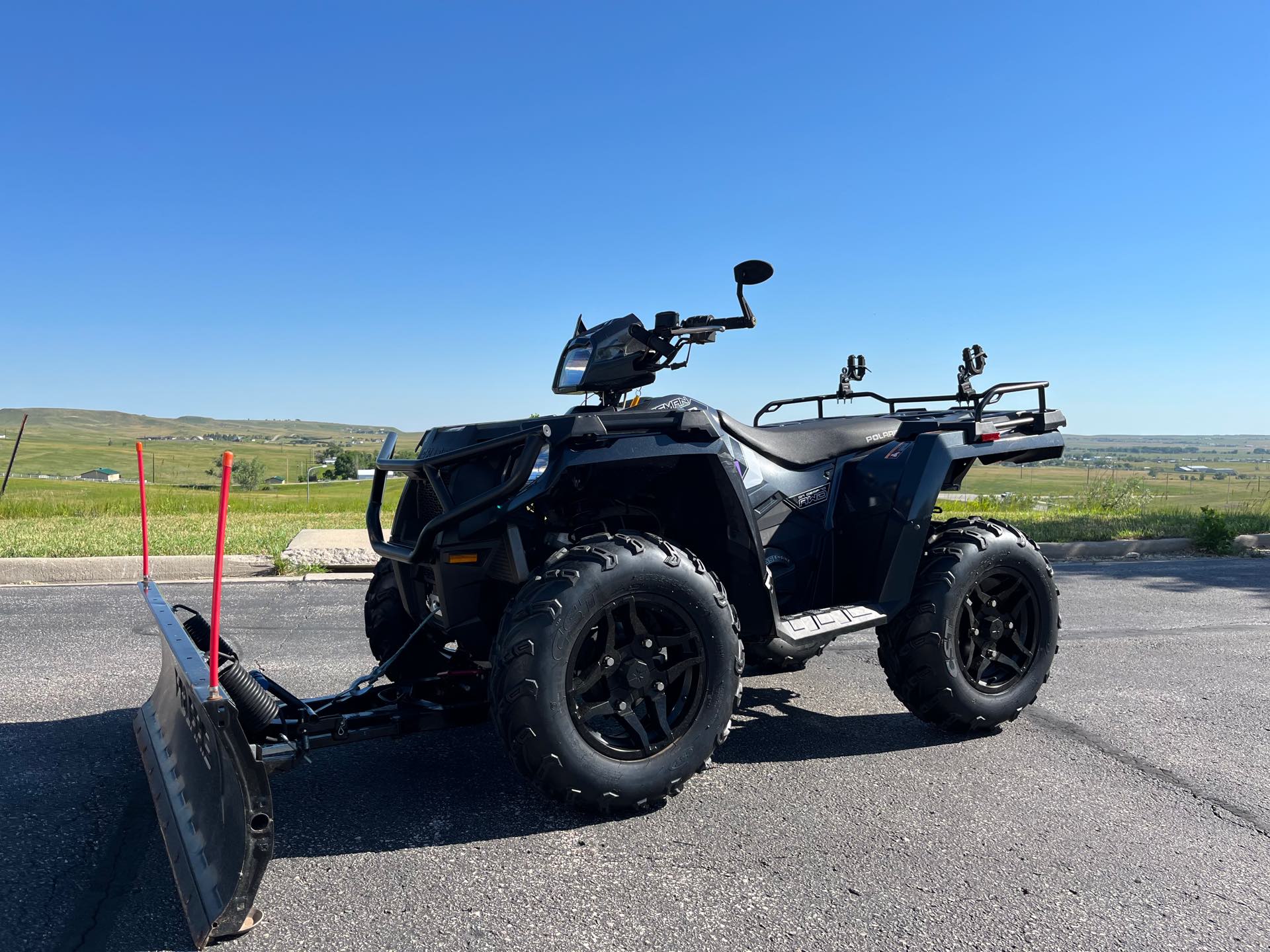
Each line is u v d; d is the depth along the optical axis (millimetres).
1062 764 3529
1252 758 3607
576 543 3133
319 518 13336
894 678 3826
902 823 2947
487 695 3047
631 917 2320
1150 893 2484
